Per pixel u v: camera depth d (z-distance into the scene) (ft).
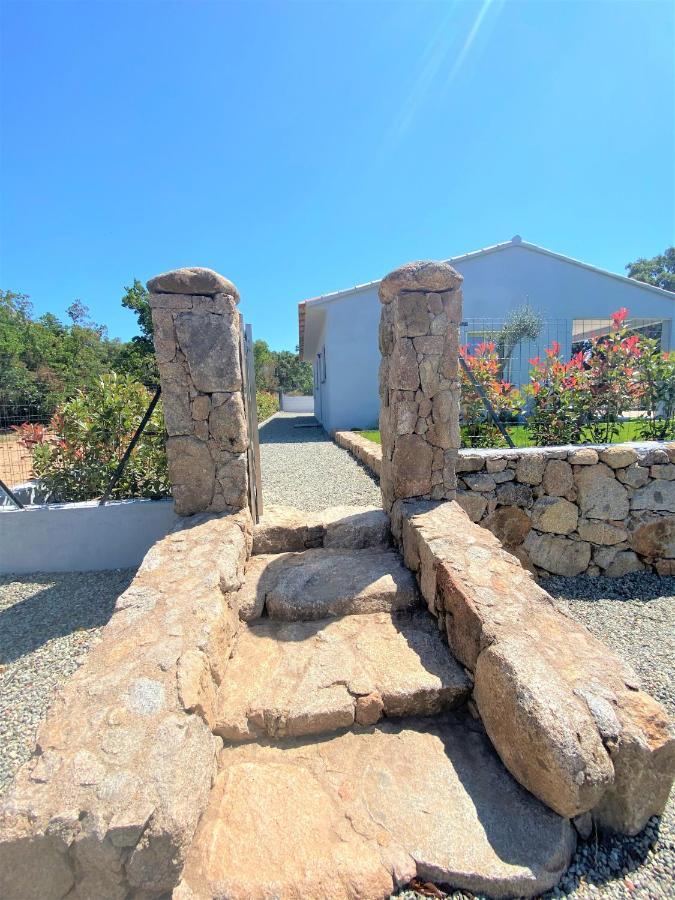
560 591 11.02
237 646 7.04
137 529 11.59
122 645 5.58
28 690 7.20
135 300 51.85
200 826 4.47
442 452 9.62
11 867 3.66
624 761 4.50
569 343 33.14
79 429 12.89
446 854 4.22
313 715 5.62
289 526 10.19
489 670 5.39
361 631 7.28
